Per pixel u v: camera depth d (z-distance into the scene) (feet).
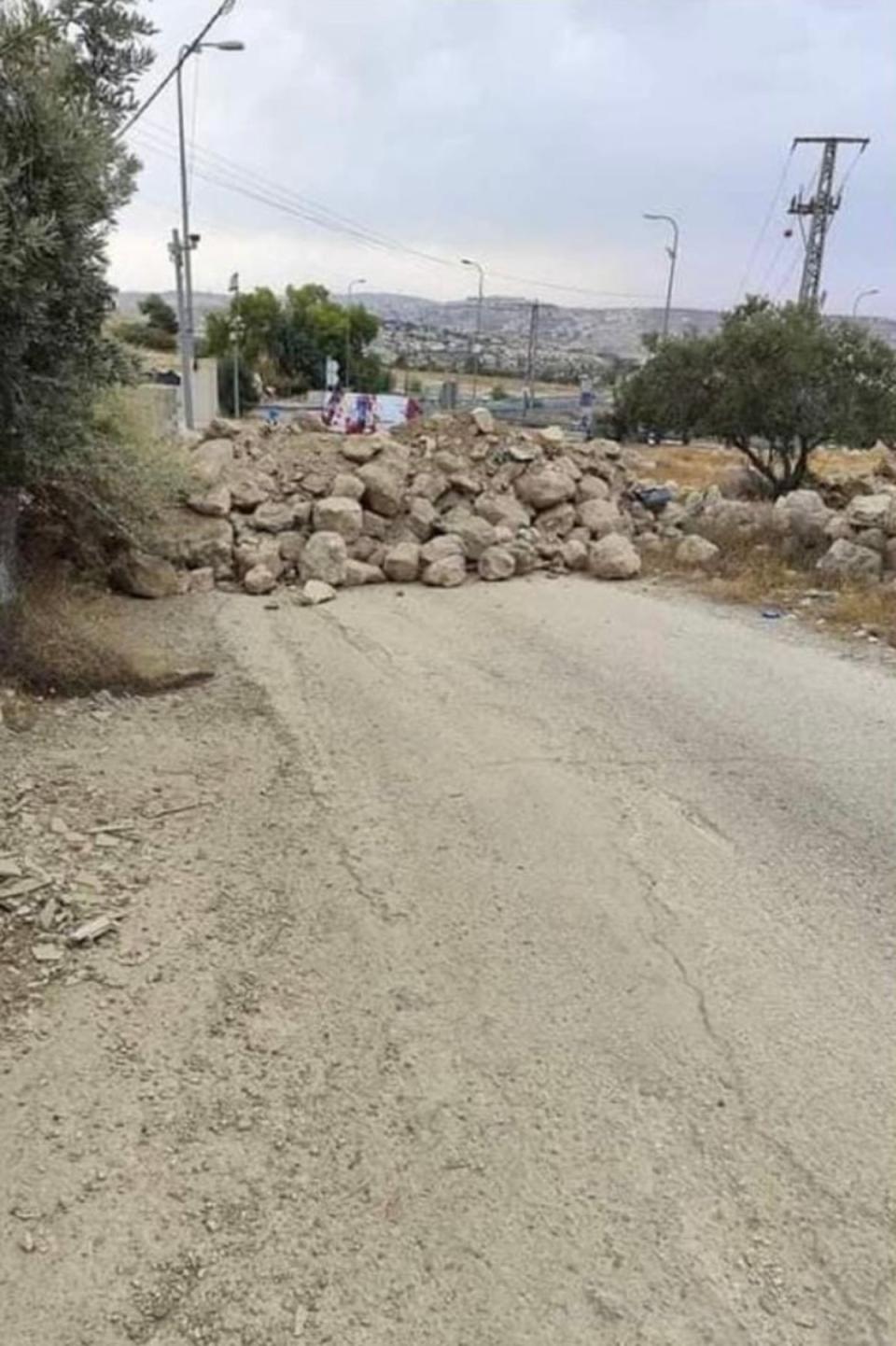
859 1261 6.73
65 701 17.01
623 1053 8.71
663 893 11.39
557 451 35.42
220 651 20.79
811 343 43.47
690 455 74.79
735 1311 6.36
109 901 10.78
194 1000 9.23
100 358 15.46
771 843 12.64
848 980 9.81
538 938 10.44
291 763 14.82
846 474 46.78
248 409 144.66
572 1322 6.26
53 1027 8.75
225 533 27.68
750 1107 8.09
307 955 10.03
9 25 12.21
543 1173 7.39
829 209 104.17
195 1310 6.26
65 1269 6.50
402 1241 6.79
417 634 22.77
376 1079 8.30
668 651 21.56
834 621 24.11
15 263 11.55
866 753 15.62
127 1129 7.66
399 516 30.58
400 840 12.49
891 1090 8.29
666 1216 7.04
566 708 17.58
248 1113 7.89
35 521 22.54
